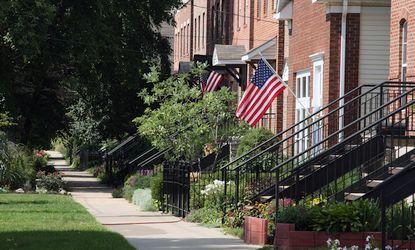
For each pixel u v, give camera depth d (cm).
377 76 2814
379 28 2817
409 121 2270
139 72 5159
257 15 4400
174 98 3309
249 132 3288
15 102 5003
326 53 2878
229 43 5150
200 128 3216
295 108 3356
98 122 5453
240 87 4531
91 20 4606
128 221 2573
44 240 1950
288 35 3603
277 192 1919
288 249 1744
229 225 2228
